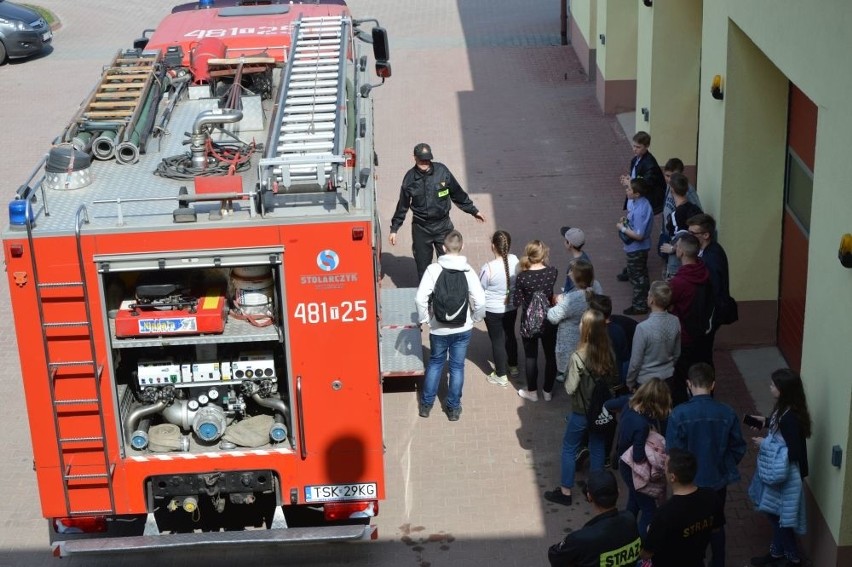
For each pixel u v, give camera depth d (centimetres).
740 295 1161
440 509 927
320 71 957
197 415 803
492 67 2239
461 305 1002
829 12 780
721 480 797
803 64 851
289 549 882
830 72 778
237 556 877
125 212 761
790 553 819
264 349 803
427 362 1150
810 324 829
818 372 809
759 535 877
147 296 762
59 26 2677
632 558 670
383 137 1861
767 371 1124
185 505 816
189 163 855
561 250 1412
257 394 806
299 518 891
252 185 827
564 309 1001
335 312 762
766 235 1140
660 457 807
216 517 909
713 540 790
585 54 2161
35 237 725
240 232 738
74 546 789
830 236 779
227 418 825
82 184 818
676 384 997
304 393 780
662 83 1555
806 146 1052
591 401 880
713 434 790
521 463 988
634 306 1236
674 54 1541
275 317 782
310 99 884
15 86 2245
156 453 793
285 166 738
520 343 1210
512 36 2459
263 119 986
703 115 1215
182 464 791
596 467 901
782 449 784
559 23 2548
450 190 1235
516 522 908
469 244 1435
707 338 998
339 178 782
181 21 1207
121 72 1009
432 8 2744
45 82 2269
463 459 996
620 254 1391
